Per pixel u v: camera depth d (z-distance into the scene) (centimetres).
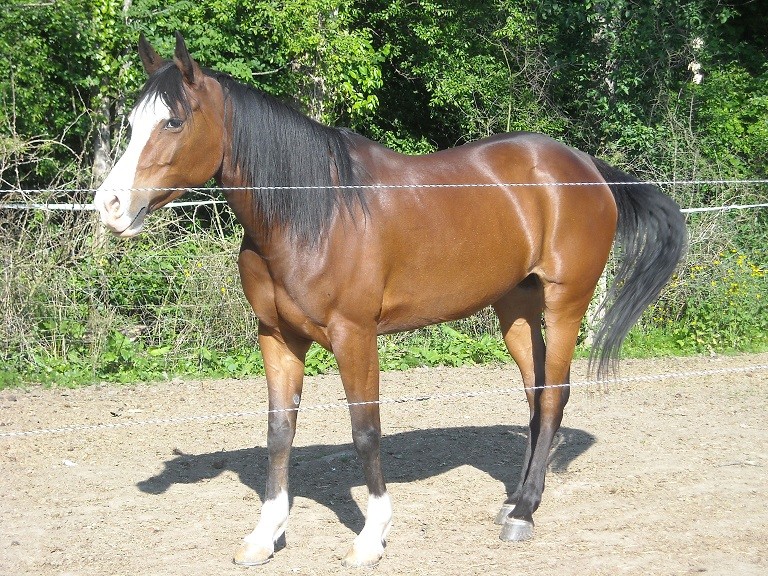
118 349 944
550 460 549
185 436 700
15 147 1088
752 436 691
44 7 1295
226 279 1007
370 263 432
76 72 1378
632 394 855
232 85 430
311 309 426
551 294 509
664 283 546
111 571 433
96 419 755
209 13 1384
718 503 526
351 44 1371
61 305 968
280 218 418
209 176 423
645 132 1321
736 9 1834
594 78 1435
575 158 525
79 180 1081
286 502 455
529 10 1516
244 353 997
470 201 474
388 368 983
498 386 895
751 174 1455
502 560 441
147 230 1013
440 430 718
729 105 1517
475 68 1549
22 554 455
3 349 944
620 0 1352
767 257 1232
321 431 717
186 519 508
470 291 479
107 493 557
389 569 431
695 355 1063
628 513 511
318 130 441
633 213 548
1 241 962
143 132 400
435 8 1543
